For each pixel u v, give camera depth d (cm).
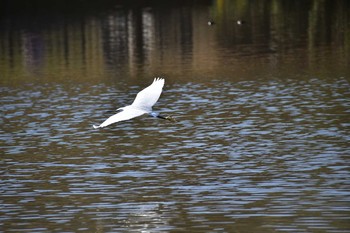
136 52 6006
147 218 2314
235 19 7662
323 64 5116
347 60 5234
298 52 5688
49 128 3538
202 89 4400
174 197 2492
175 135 3325
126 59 5697
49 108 4016
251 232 2169
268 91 4250
